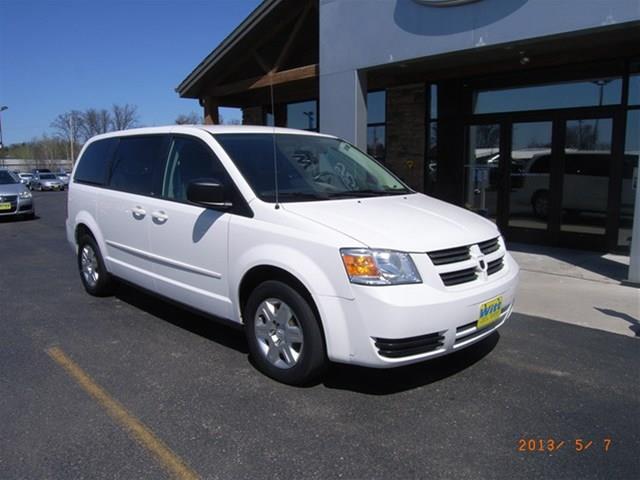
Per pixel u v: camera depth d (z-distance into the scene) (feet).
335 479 9.21
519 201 31.81
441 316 11.13
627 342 15.60
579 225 29.48
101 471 9.46
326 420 11.12
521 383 12.83
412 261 11.25
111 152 19.45
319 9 31.63
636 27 21.20
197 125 17.06
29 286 22.84
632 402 11.88
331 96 30.86
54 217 54.08
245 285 13.44
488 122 32.50
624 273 23.89
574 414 11.35
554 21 22.20
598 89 28.09
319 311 11.57
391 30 27.66
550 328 16.83
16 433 10.69
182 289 15.30
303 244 11.85
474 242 12.42
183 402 11.94
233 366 13.89
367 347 11.07
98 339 15.98
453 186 34.45
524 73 30.66
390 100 36.76
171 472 9.43
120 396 12.26
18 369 13.80
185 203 15.20
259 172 14.11
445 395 12.21
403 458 9.79
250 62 39.55
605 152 28.12
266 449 10.11
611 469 9.44
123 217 17.66
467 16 24.71
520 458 9.77
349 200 13.89
